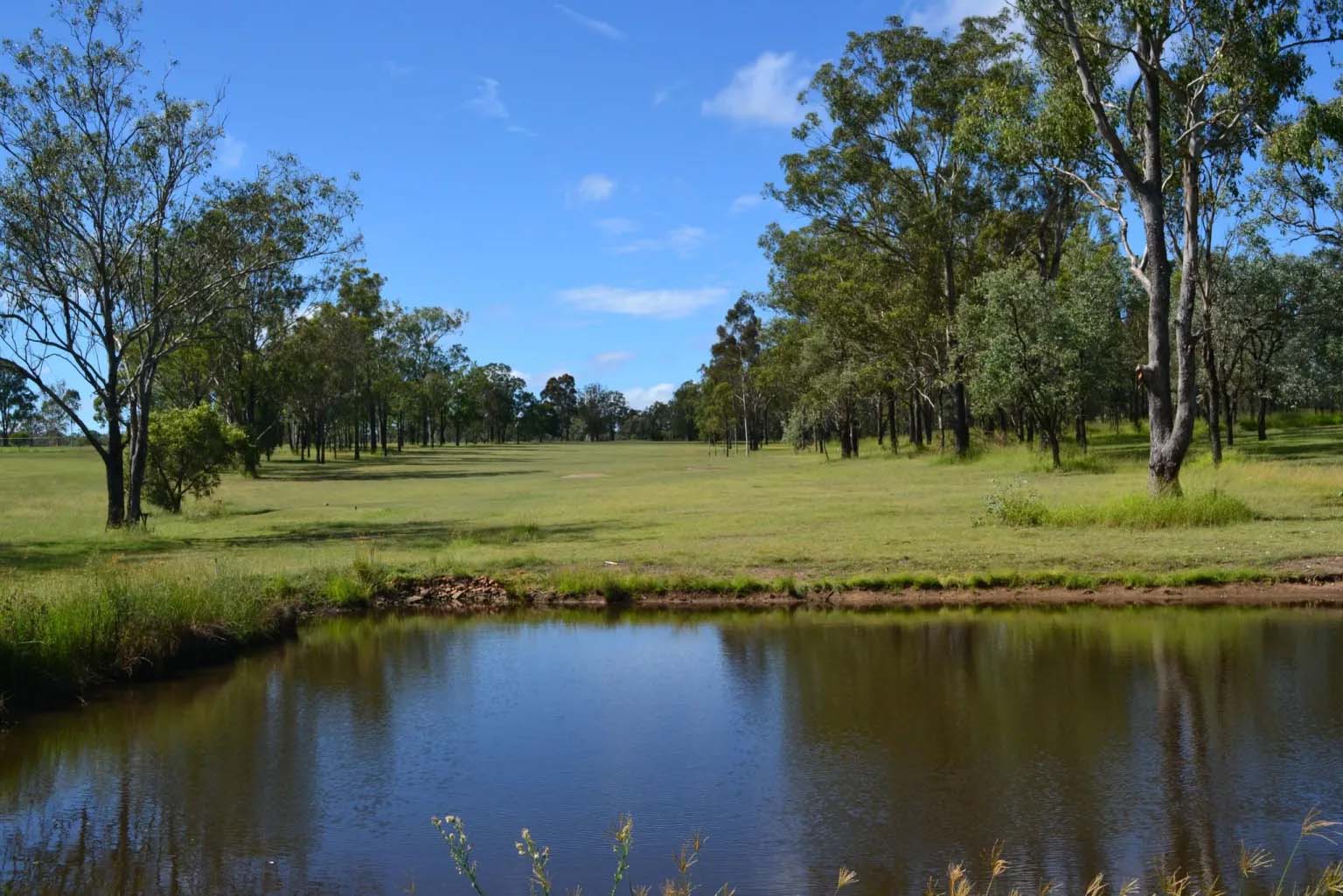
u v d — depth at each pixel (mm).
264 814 7684
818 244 56562
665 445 152500
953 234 47344
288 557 19781
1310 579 15422
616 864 6574
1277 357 49969
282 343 61875
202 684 11680
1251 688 10328
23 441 136250
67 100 25828
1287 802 7293
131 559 19734
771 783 8016
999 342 37344
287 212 28938
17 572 16906
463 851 5965
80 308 26609
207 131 27719
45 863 6836
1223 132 22266
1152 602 14805
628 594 16422
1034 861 6410
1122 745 8672
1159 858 6410
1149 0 20297
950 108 45094
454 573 17484
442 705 10625
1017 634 13195
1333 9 19594
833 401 66500
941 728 9320
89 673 11469
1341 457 37625
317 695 11164
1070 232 53125
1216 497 20781
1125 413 88562
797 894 6016
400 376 111375
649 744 9133
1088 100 22094
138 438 28469
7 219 25094
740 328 103062
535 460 91812
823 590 16141
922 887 6062
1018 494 22719
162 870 6711
